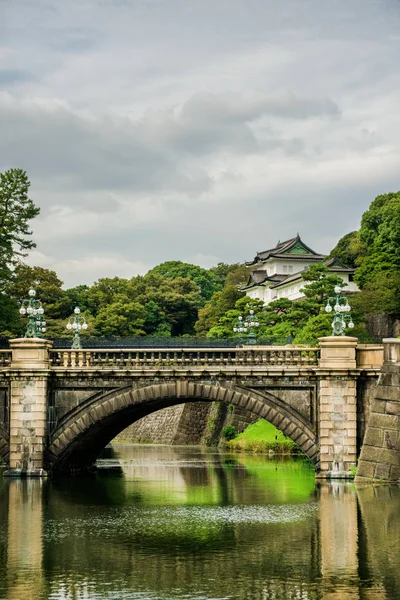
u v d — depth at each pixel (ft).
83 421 241.96
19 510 194.90
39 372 240.12
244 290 622.54
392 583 133.18
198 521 180.65
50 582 134.62
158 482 249.96
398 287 444.14
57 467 250.98
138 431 489.67
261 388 236.84
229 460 329.52
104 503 205.36
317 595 127.85
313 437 233.96
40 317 272.10
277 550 153.07
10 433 240.73
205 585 132.67
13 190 376.07
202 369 238.27
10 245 373.40
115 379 241.96
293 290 542.57
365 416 231.71
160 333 575.38
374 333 436.35
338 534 164.76
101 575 138.62
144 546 157.38
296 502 202.69
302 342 359.46
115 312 528.63
